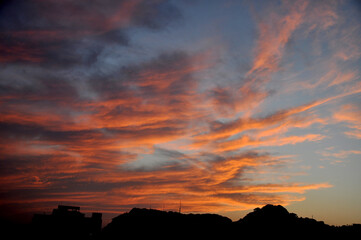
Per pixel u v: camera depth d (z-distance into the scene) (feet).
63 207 193.47
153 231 206.18
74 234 185.98
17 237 178.60
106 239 195.72
